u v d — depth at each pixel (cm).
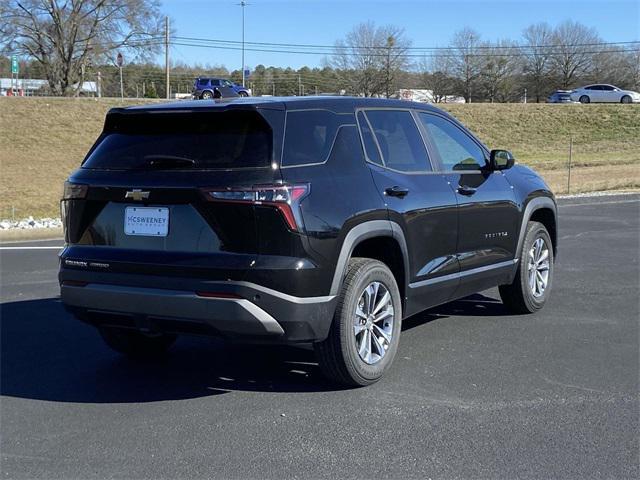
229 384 529
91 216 497
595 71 8144
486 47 7631
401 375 539
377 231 505
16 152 3106
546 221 752
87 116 3600
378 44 6044
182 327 470
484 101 7806
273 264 444
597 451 409
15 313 750
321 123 500
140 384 532
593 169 3120
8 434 442
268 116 466
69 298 501
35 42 5078
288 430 442
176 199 460
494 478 378
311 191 464
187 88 7781
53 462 403
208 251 454
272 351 614
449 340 630
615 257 1043
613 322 688
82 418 466
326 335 478
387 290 522
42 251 1216
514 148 4203
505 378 531
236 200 443
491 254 646
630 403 481
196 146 473
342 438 429
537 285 723
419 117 601
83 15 5088
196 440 429
